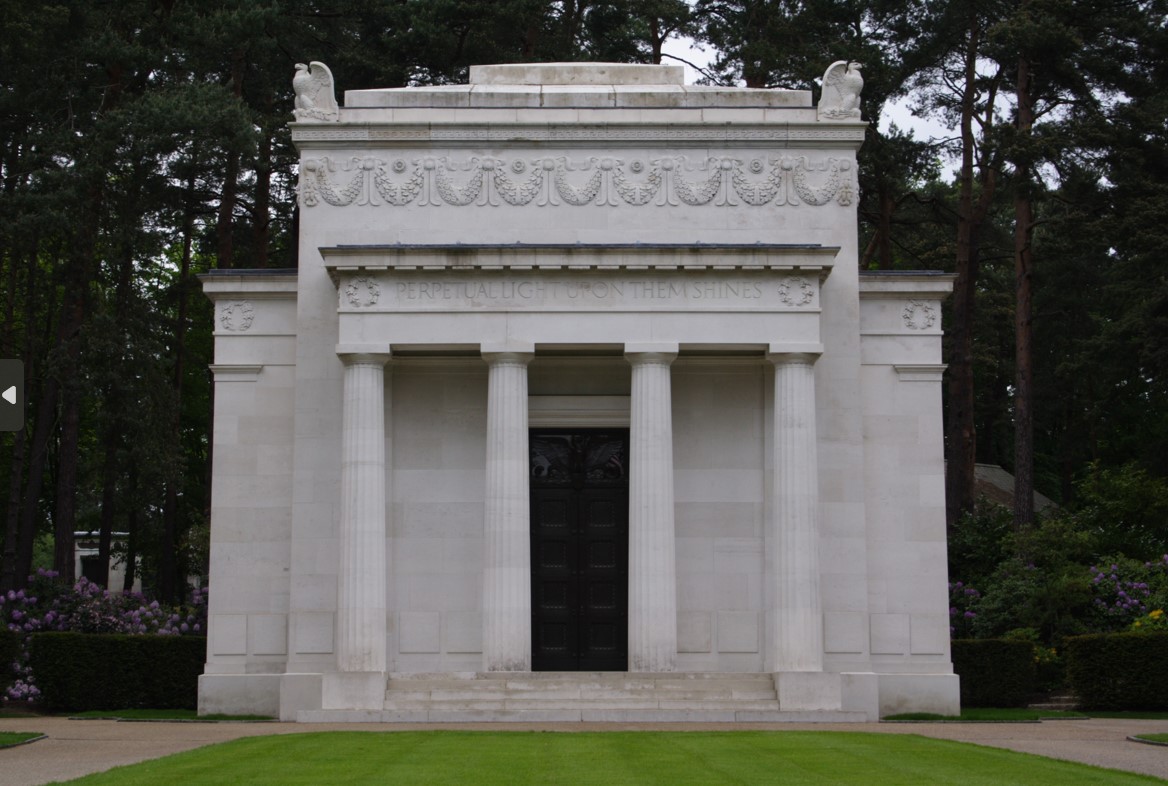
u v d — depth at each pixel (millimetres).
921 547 60188
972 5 86938
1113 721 56094
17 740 44844
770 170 60156
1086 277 108125
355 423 56844
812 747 41625
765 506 59719
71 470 76562
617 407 60781
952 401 89250
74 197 70938
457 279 57156
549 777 34406
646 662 55844
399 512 59625
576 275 57125
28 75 75750
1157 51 83125
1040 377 115750
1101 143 80562
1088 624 70875
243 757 38781
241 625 59500
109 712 59719
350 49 89688
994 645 62656
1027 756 39594
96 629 69312
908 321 61312
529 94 60750
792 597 55938
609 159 60031
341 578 56344
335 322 59594
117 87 77812
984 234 104750
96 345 74312
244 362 61000
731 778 34312
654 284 57250
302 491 58875
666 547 56375
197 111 72062
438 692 54594
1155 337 85875
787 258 56844
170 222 85250
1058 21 81250
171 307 101750
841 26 92875
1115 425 109688
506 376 56812
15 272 84000
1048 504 102312
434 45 87312
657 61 98125
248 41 78500
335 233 59719
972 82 89188
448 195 59719
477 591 59344
